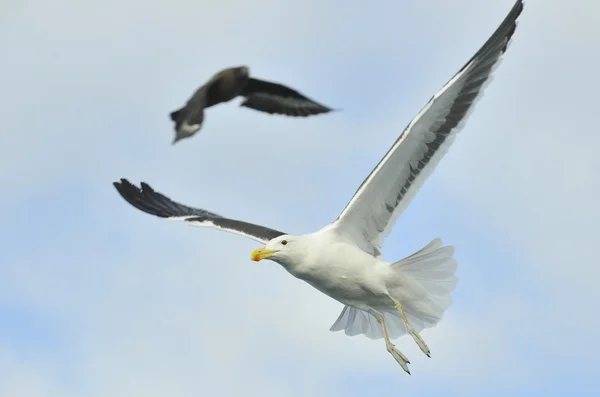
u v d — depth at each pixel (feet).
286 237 45.21
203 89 29.50
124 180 56.39
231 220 51.72
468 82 43.09
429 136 43.60
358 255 44.70
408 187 44.65
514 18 43.04
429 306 45.37
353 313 49.24
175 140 28.58
